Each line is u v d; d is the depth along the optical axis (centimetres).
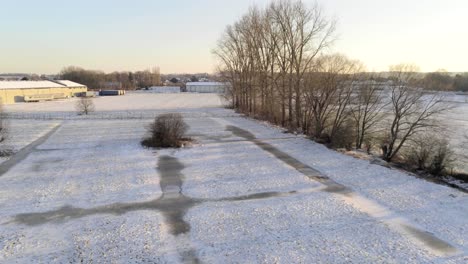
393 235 1080
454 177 1691
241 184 1611
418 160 1927
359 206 1326
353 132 2616
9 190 1500
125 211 1286
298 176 1730
